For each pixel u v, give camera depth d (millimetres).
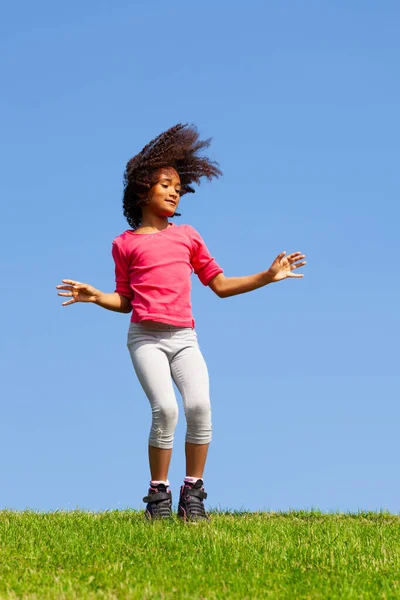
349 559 4629
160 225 6352
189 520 5789
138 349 5938
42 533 5398
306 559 4629
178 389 6012
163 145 6383
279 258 6023
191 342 6016
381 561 4578
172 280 5992
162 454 5836
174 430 5844
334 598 3754
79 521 6102
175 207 6355
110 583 3994
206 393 5898
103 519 6246
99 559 4531
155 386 5789
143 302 5961
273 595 3771
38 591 3818
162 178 6270
